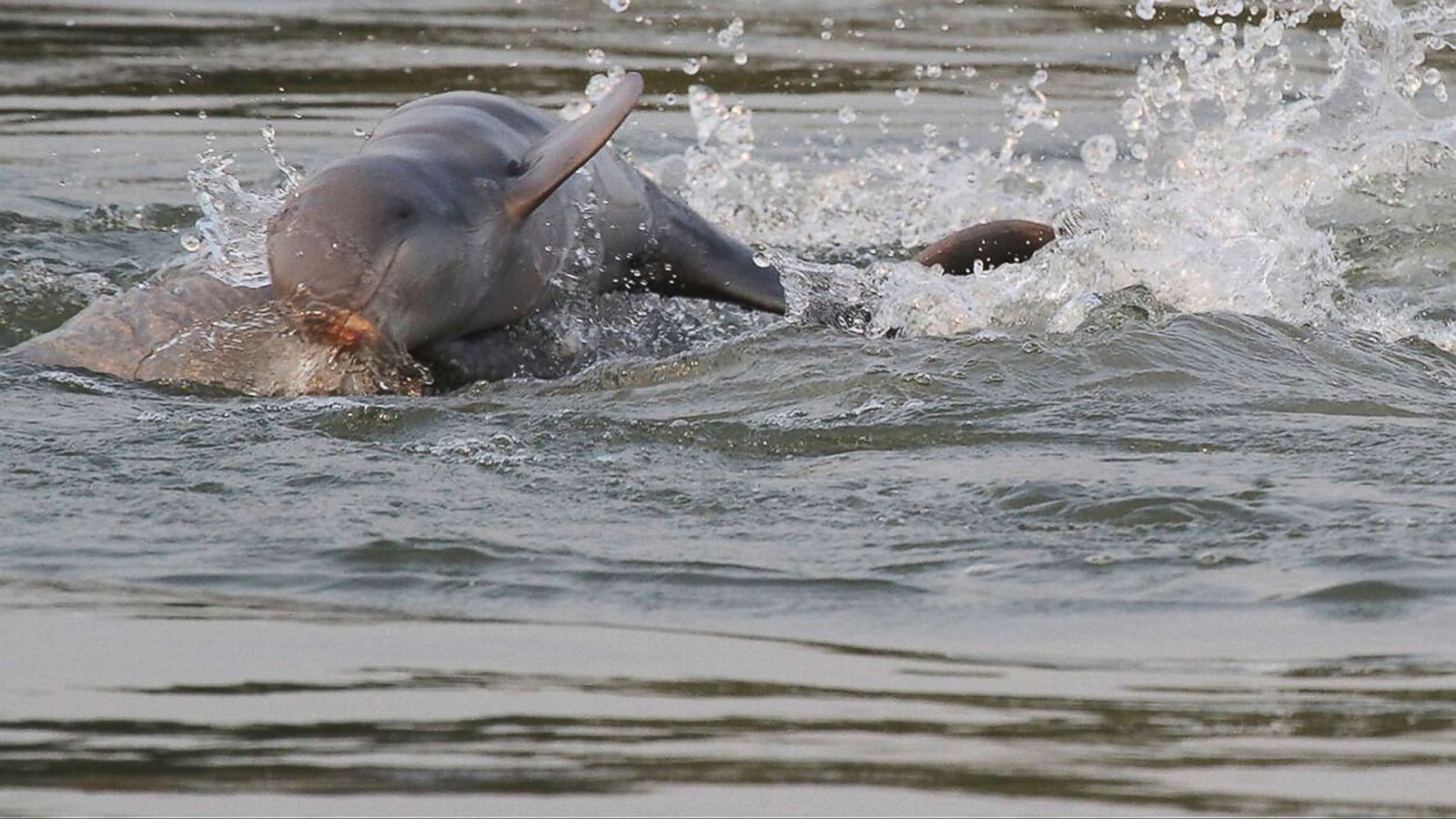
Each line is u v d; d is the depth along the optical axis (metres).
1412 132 31.20
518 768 11.15
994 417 18.41
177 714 11.96
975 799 10.73
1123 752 11.40
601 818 10.45
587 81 38.12
